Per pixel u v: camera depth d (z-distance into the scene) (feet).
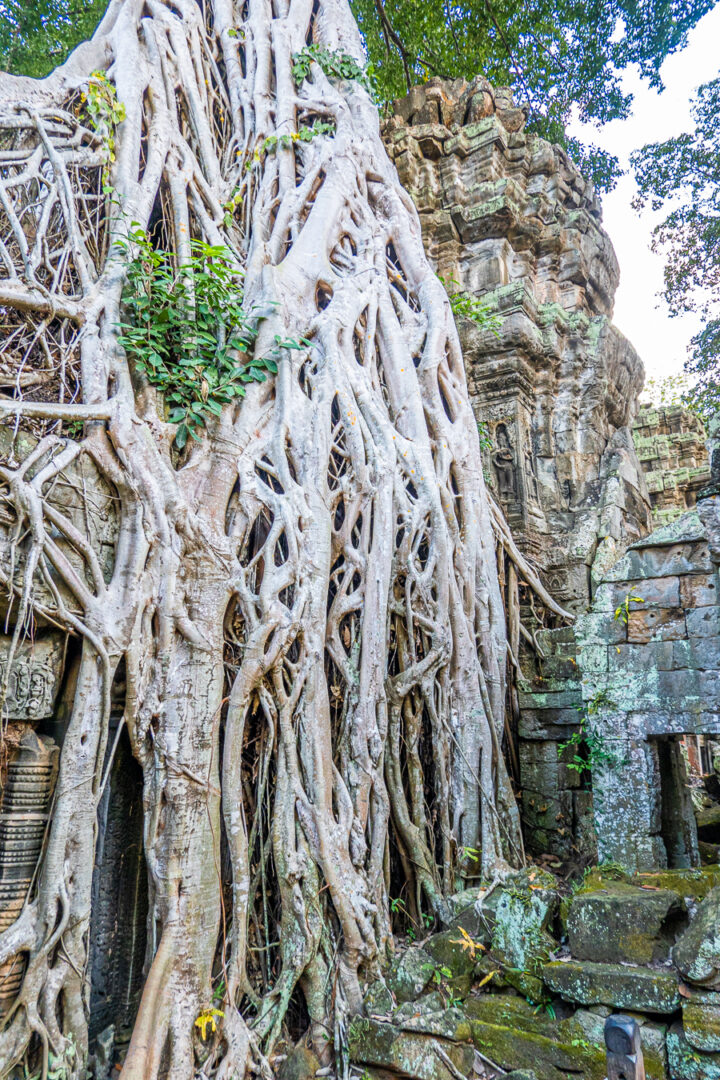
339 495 18.74
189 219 21.02
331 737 17.20
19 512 13.34
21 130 18.45
